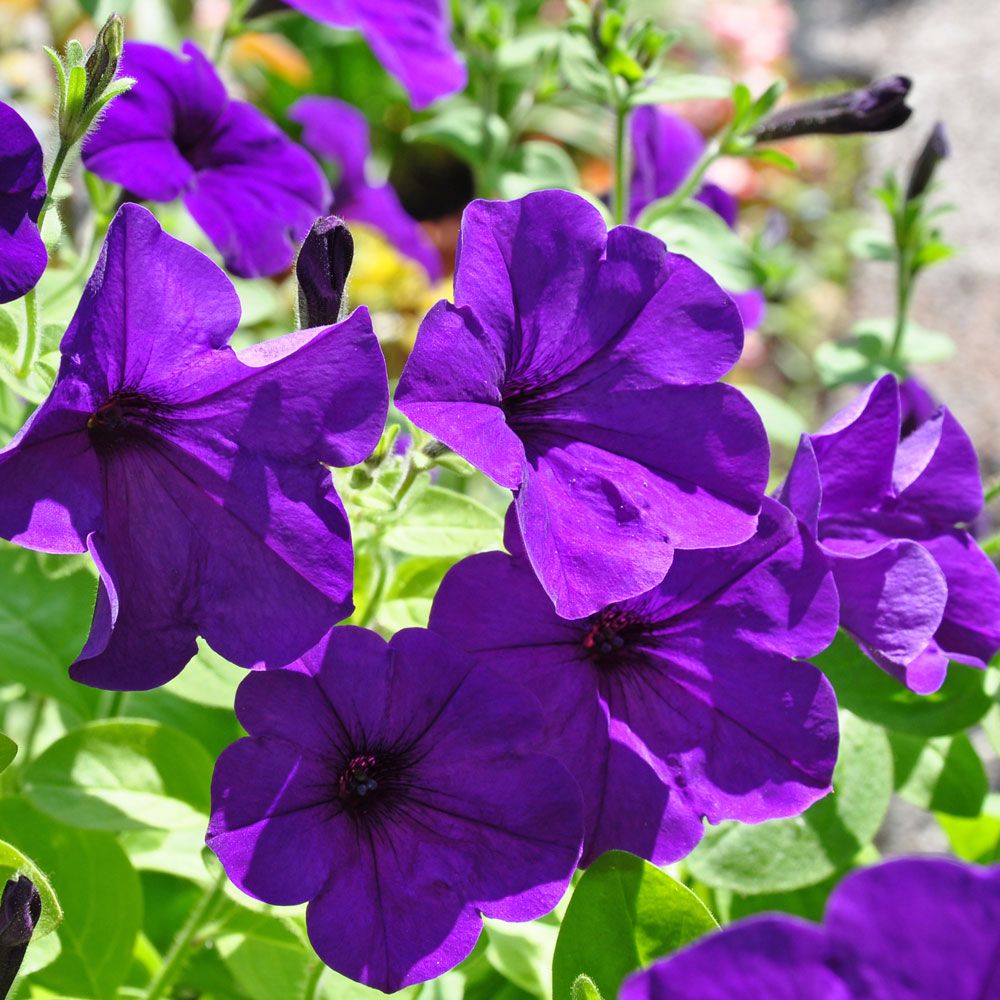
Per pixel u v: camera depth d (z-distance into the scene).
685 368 0.35
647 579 0.33
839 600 0.35
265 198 0.47
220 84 0.46
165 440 0.33
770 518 0.34
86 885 0.42
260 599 0.32
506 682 0.33
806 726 0.34
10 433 0.45
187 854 0.44
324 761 0.33
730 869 0.42
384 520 0.38
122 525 0.32
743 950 0.24
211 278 0.31
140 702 0.48
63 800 0.41
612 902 0.34
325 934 0.32
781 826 0.42
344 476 0.38
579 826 0.33
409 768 0.34
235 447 0.32
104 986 0.41
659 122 0.56
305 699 0.33
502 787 0.33
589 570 0.33
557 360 0.35
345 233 0.34
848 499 0.38
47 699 0.50
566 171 0.59
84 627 0.46
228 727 0.48
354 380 0.31
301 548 0.32
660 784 0.35
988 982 0.24
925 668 0.36
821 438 0.37
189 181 0.45
